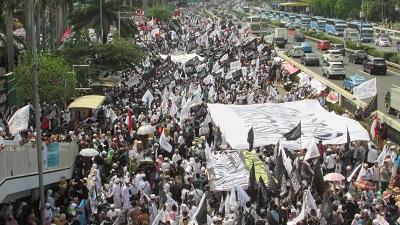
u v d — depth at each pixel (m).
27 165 21.83
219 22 138.38
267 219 19.77
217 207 22.53
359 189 24.02
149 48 79.25
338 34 112.19
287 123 31.31
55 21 58.03
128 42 56.41
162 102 37.78
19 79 37.31
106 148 29.27
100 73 51.72
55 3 52.19
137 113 37.78
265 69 59.59
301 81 50.25
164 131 29.67
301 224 19.42
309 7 158.12
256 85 47.31
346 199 21.30
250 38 84.56
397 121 37.75
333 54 70.00
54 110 37.38
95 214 22.48
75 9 68.81
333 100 45.38
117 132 30.94
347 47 88.88
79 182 23.47
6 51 51.41
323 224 19.86
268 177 22.80
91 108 36.22
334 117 32.09
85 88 43.41
